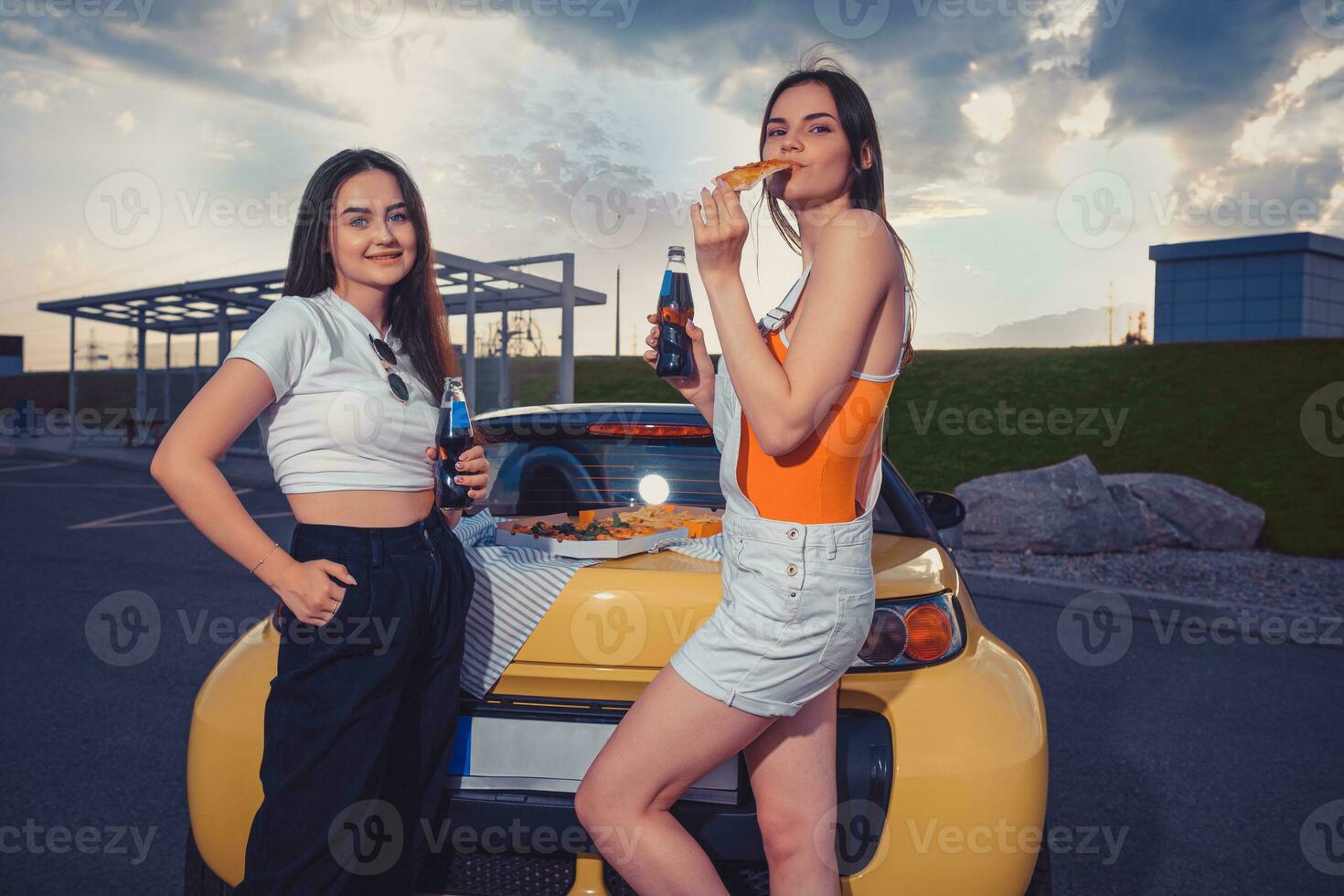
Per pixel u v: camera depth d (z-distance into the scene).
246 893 1.54
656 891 1.52
